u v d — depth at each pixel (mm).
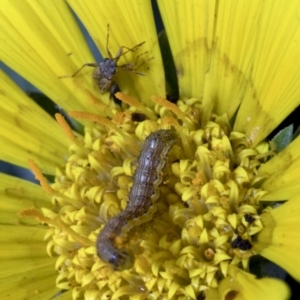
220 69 59
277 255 48
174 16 60
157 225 54
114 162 60
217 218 53
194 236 53
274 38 54
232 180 54
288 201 50
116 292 54
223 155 55
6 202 63
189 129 58
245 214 52
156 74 62
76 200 60
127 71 63
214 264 51
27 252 61
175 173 56
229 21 58
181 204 55
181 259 52
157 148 53
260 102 56
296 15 52
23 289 59
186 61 61
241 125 57
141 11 62
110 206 57
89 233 58
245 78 58
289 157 52
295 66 53
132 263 50
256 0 56
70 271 58
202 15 59
